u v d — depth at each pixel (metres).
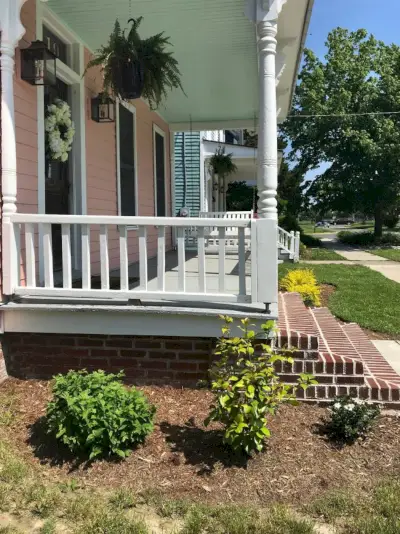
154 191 9.61
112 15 5.28
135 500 2.66
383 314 7.52
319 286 9.86
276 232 3.79
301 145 24.09
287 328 4.07
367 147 21.30
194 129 10.83
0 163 3.97
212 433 3.34
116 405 3.10
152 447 3.17
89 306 3.92
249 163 15.87
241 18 5.38
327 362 3.79
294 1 4.72
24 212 4.61
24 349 4.15
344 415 3.33
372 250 20.20
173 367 4.02
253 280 3.82
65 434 3.03
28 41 4.69
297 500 2.70
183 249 3.94
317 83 23.06
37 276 4.79
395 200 22.58
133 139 8.19
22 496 2.66
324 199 24.12
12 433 3.33
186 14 5.25
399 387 3.80
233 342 3.15
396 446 3.28
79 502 2.62
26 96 4.63
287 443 3.26
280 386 3.17
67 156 5.47
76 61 5.82
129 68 4.49
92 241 6.35
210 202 15.90
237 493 2.75
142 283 3.96
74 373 3.37
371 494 2.74
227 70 7.21
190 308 3.88
